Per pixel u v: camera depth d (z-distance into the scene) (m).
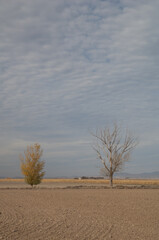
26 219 14.57
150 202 22.75
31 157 43.72
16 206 20.00
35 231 11.77
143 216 15.80
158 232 11.77
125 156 46.41
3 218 14.80
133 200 24.22
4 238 10.46
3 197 26.86
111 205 20.70
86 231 11.88
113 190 37.72
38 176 43.81
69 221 14.12
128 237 10.86
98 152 46.81
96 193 31.84
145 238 10.73
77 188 42.22
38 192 33.31
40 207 19.47
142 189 41.03
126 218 15.11
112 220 14.48
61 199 24.92
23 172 43.69
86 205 20.67
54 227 12.62
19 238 10.52
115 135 46.44
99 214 16.42
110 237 10.84
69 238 10.62
